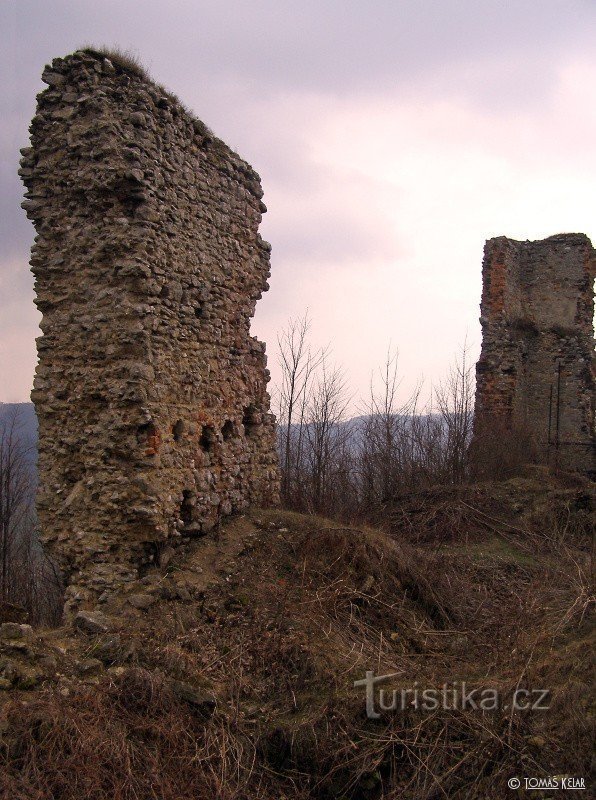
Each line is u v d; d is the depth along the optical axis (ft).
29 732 17.26
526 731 19.86
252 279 36.35
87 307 28.48
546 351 75.51
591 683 21.13
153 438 27.71
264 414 37.35
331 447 67.15
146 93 28.48
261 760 19.60
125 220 28.02
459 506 46.14
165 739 18.75
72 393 28.60
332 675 22.06
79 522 28.02
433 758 19.52
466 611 29.86
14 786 15.92
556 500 48.37
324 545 30.22
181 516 30.04
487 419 68.13
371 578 28.71
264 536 31.73
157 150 29.04
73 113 28.81
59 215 29.14
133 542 27.35
